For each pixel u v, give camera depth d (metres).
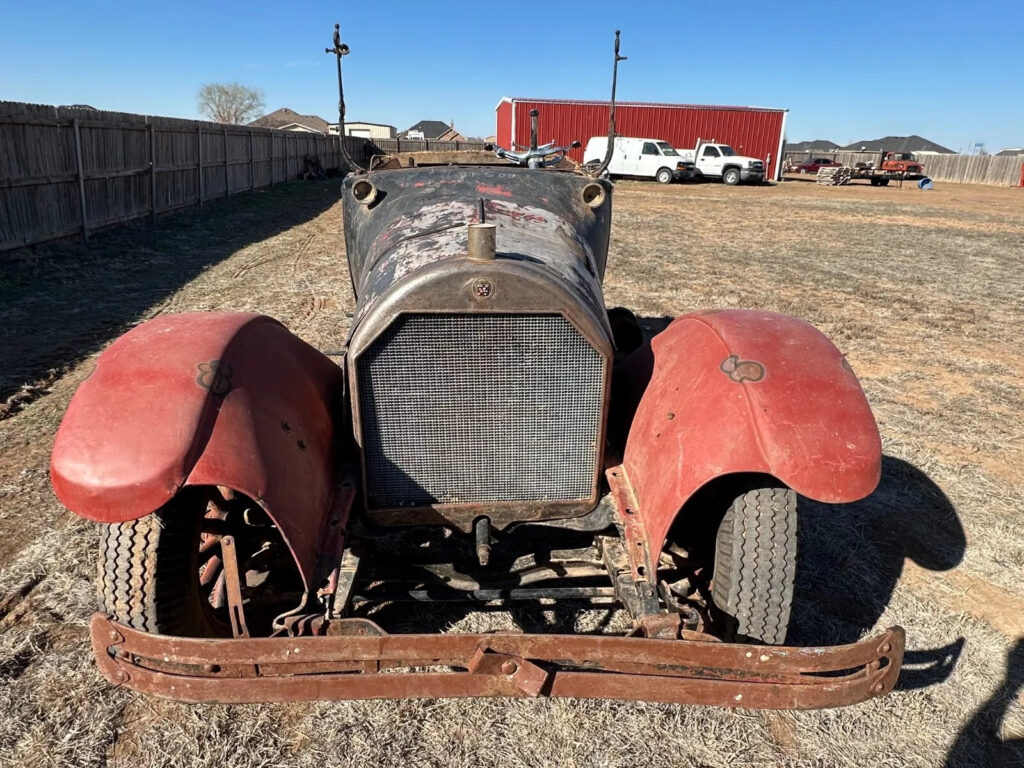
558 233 3.23
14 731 2.55
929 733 2.66
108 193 12.54
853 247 14.52
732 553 2.54
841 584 3.53
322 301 8.58
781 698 2.19
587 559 2.99
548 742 2.58
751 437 2.42
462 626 3.13
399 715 2.68
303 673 2.17
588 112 36.91
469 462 2.81
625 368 3.34
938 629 3.22
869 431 2.40
